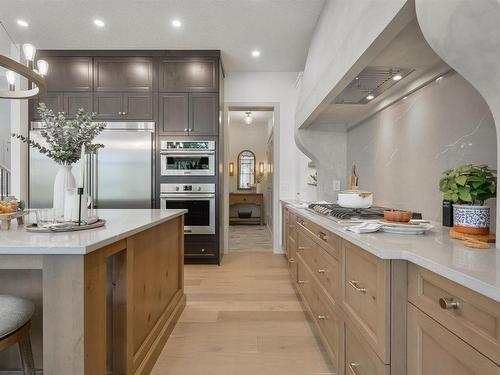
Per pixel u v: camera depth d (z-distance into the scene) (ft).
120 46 12.16
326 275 5.73
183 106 12.60
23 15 9.92
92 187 12.28
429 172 5.88
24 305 3.84
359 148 9.63
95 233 4.12
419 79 6.03
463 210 3.86
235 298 9.16
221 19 10.05
